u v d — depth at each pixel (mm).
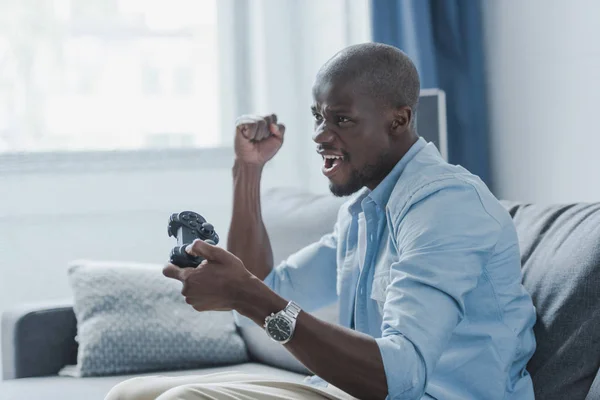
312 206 2277
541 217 1668
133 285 2328
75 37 3094
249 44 3252
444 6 2994
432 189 1370
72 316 2369
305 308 1782
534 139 2797
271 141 1757
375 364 1216
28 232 2969
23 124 3031
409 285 1292
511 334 1421
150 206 3104
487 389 1397
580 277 1475
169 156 3129
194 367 2283
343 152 1447
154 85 3184
